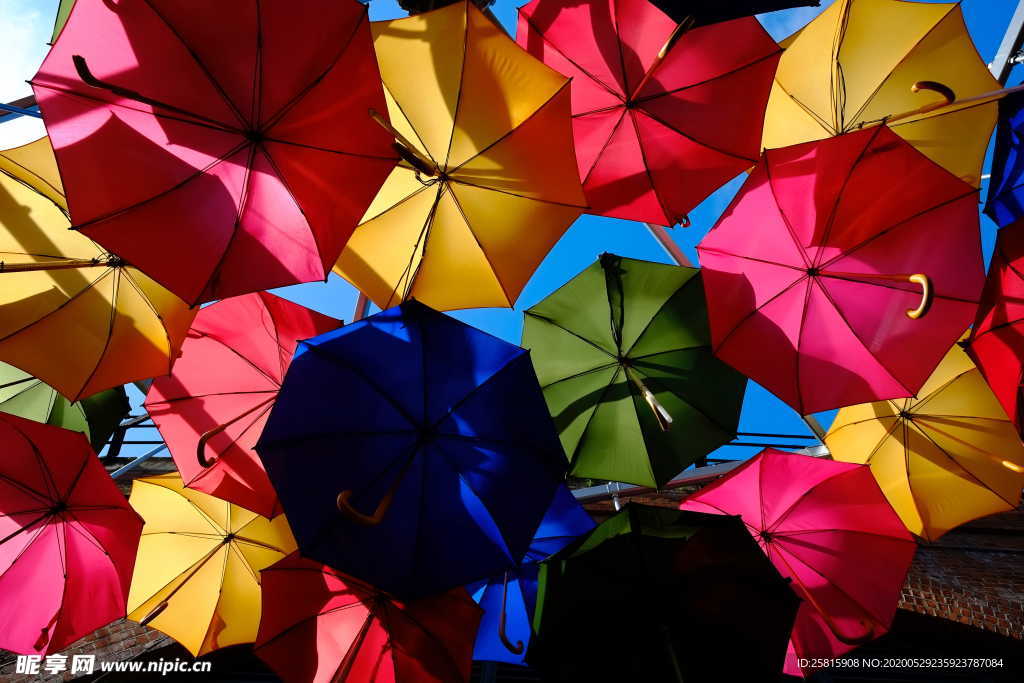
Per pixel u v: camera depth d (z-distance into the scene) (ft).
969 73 8.61
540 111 7.90
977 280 7.61
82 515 8.84
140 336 8.37
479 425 7.84
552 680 7.30
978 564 14.70
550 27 9.05
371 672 8.74
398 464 7.60
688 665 7.21
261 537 10.99
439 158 8.03
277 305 9.34
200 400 9.72
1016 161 8.16
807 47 9.12
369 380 7.66
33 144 8.28
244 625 10.61
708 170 8.80
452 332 7.77
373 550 7.26
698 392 9.97
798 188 7.98
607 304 10.38
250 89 6.58
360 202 6.77
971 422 10.58
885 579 9.09
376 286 8.64
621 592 7.61
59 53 6.36
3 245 8.32
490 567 7.34
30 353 7.98
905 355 7.82
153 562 10.49
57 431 8.46
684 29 7.34
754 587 7.57
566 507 10.16
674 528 7.94
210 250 6.62
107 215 6.34
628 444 9.95
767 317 8.21
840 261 8.17
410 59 7.77
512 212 8.27
